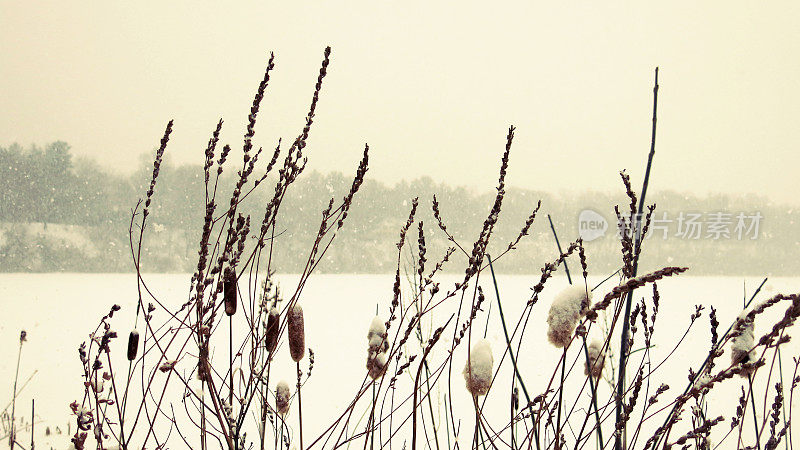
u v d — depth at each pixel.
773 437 1.39
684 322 10.18
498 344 6.12
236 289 1.33
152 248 37.97
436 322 6.63
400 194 38.41
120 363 5.74
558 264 1.24
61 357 6.64
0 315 11.20
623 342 1.42
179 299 12.84
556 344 1.15
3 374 5.75
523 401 4.26
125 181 39.53
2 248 37.38
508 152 1.37
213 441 2.97
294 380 5.15
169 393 4.44
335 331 9.28
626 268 1.18
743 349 1.22
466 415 3.88
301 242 35.56
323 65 1.36
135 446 2.90
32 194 39.06
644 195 1.48
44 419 3.83
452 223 37.16
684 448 1.33
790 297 0.95
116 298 14.36
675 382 4.85
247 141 1.30
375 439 3.08
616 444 1.33
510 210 38.38
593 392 1.22
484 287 11.30
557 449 1.17
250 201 23.48
